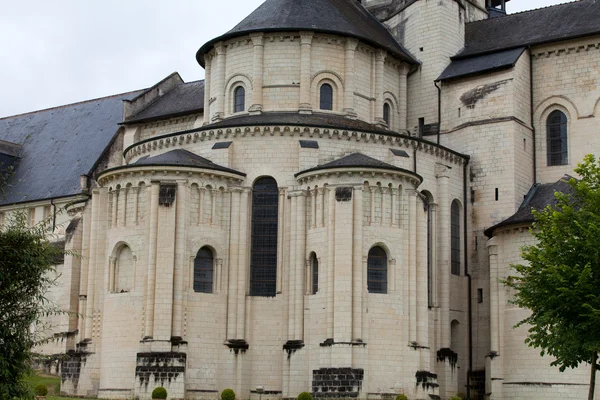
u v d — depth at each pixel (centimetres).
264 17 7675
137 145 7606
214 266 6712
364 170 6525
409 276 6588
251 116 7431
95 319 6919
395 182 6619
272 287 6825
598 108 7662
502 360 6900
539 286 5147
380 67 7788
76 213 8612
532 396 6638
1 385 3994
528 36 8125
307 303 6600
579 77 7775
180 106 9250
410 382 6438
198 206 6681
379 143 7144
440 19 8288
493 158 7700
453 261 7588
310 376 6438
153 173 6625
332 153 6988
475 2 9119
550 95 7881
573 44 7819
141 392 6294
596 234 4978
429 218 7412
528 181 7781
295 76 7481
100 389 6588
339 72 7531
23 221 4334
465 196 7750
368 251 6500
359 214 6475
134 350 6462
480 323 7531
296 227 6738
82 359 6862
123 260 6712
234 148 7019
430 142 7412
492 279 7069
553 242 5206
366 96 7688
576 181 5391
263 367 6681
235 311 6681
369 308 6419
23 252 4141
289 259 6762
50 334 8475
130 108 9494
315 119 7288
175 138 7281
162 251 6481
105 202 7038
